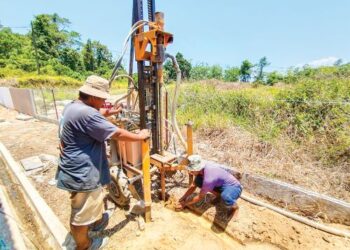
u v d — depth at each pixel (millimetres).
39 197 2969
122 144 2654
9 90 10344
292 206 2773
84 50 44219
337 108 3939
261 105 5262
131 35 2449
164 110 3021
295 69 7891
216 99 6312
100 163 1912
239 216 2633
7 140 5641
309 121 4117
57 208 2783
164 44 2418
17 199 3199
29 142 5410
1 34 33156
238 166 3512
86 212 1896
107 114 2693
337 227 2447
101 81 1835
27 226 2617
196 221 2643
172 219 2637
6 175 3979
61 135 1842
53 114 8383
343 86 4535
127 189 2543
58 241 2213
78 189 1808
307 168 3322
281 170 3289
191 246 2260
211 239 2361
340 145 3402
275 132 4238
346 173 3068
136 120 2840
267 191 2973
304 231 2389
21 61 29000
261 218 2590
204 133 4930
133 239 2309
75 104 1802
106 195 3012
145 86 2545
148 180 2367
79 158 1778
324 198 2545
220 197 2793
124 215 2648
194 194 3031
